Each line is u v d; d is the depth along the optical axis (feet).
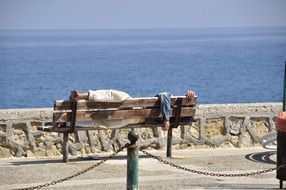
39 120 73.26
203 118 77.82
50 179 63.41
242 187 61.16
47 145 73.72
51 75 425.28
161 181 63.16
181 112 73.51
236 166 69.56
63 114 69.00
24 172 66.13
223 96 309.01
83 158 72.54
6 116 72.38
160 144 76.79
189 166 69.36
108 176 64.95
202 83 369.50
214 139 78.28
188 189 60.29
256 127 79.46
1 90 333.01
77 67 501.15
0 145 72.54
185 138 77.51
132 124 71.97
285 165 59.11
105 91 70.49
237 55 646.74
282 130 59.11
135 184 53.21
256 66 489.26
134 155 53.11
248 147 79.20
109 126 71.10
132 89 346.74
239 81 375.66
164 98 72.23
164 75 422.82
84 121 70.08
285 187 61.05
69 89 340.18
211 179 64.08
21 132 73.00
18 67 501.56
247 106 79.20
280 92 321.52
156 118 72.84
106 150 75.10
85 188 60.34
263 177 65.16
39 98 300.81
